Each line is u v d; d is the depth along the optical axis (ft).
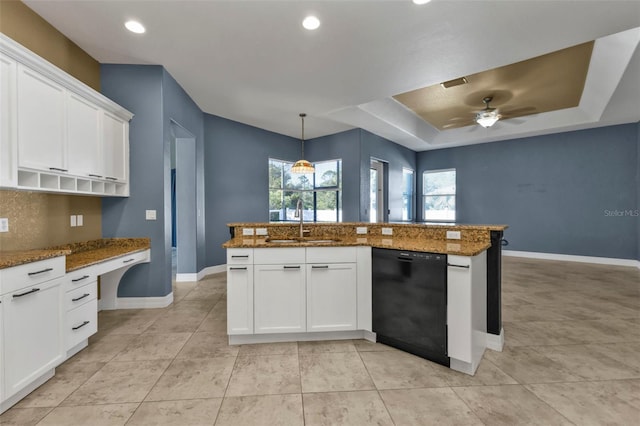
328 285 8.41
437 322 7.13
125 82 11.05
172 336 8.79
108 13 8.16
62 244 9.33
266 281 8.27
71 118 8.29
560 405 5.67
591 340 8.47
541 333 8.95
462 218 25.52
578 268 18.12
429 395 5.99
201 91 13.58
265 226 10.29
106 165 9.76
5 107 6.47
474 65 11.02
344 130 20.68
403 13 8.11
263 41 9.54
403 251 7.65
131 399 5.84
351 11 8.05
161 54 10.37
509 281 15.08
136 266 11.32
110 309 11.09
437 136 24.68
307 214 23.20
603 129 19.53
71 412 5.46
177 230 15.60
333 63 10.96
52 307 6.52
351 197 20.61
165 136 11.49
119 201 11.10
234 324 8.20
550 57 11.71
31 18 8.09
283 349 8.00
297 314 8.36
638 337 8.66
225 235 17.90
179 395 5.98
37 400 5.79
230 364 7.21
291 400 5.83
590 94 15.35
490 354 7.69
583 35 9.03
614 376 6.65
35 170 7.22
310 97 14.30
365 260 8.38
